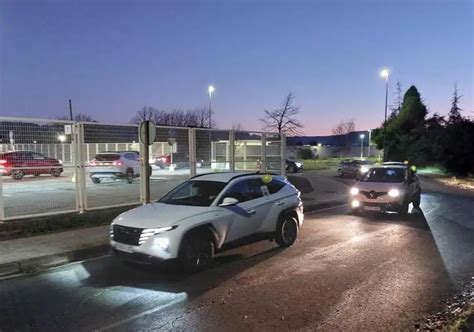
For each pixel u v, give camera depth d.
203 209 7.13
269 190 8.55
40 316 5.03
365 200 12.88
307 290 5.92
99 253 8.31
